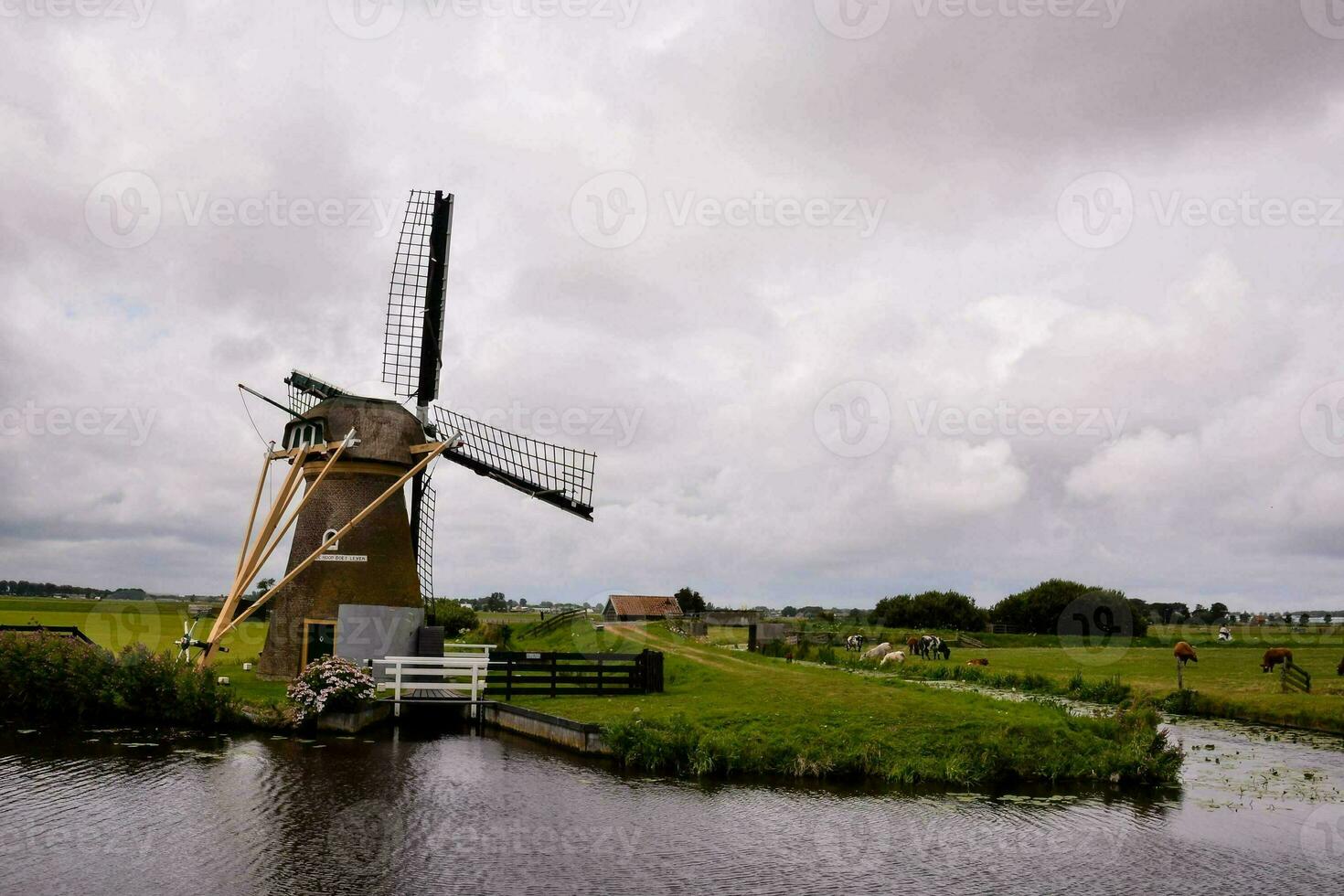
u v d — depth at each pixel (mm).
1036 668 43406
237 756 19766
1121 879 13180
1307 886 12938
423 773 18641
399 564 30812
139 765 18594
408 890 12125
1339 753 22766
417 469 30000
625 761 19719
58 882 12008
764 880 12836
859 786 18188
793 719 21094
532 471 33875
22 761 18781
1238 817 16422
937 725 20531
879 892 12492
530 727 23125
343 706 23438
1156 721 20578
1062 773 19078
